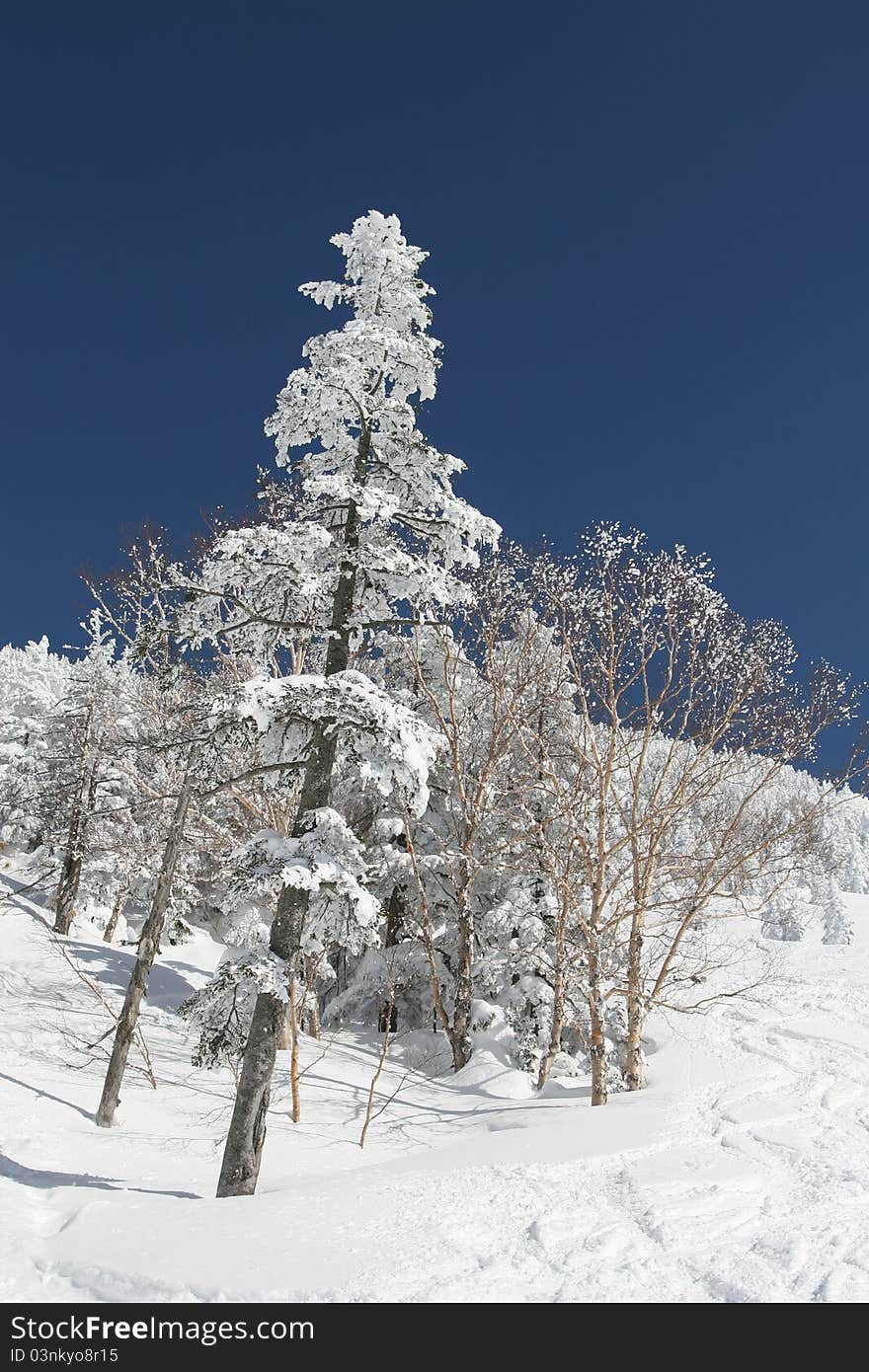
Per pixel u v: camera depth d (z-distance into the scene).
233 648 13.32
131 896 32.59
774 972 26.47
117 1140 14.41
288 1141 15.38
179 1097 17.75
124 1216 9.39
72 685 33.00
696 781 19.77
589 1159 11.80
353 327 12.58
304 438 13.27
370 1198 10.00
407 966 24.83
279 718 12.05
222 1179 10.82
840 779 19.62
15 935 27.73
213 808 23.25
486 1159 12.16
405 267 13.09
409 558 12.28
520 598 21.42
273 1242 8.48
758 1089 16.22
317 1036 24.02
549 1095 19.50
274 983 10.66
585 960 20.94
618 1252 8.70
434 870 24.66
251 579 12.29
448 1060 22.80
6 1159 12.11
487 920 23.62
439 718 22.25
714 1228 9.45
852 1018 21.89
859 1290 7.88
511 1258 8.44
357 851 11.56
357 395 12.67
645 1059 21.16
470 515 12.84
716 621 19.59
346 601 12.91
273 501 18.61
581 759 20.22
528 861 22.59
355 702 11.18
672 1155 12.15
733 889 20.11
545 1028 22.61
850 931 43.78
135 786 24.00
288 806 20.92
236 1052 11.66
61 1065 18.25
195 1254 8.19
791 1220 9.74
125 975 26.81
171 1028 22.72
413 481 13.28
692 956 22.31
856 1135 13.33
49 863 36.38
